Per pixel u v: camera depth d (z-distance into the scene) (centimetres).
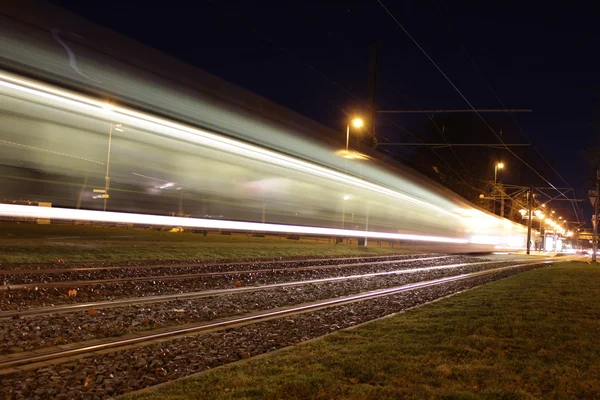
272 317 1227
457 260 3972
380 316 1284
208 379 653
